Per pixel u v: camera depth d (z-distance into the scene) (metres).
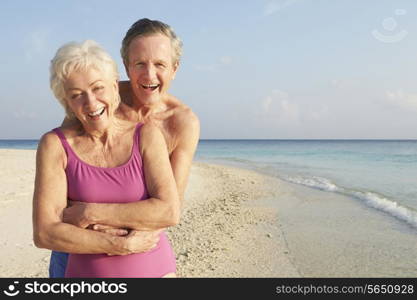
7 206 9.69
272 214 10.86
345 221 10.09
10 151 30.36
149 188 2.51
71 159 2.48
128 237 2.38
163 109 3.06
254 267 6.59
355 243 8.12
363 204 12.55
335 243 8.10
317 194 14.66
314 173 23.95
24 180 13.35
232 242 8.02
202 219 10.02
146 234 2.45
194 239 8.14
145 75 2.81
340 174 23.19
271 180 19.61
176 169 2.95
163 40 2.82
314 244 8.02
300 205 12.33
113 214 2.38
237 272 6.32
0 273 5.76
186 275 6.07
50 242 2.36
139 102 2.97
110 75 2.39
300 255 7.30
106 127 2.45
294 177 21.31
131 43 2.82
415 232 9.02
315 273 6.39
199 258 6.95
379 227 9.50
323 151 62.66
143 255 2.54
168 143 3.00
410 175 22.20
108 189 2.45
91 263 2.50
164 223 2.44
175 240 8.03
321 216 10.69
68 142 2.52
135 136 2.55
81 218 2.37
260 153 59.50
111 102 2.42
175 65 2.96
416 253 7.49
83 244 2.33
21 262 6.23
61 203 2.45
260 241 8.16
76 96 2.35
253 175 22.41
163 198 2.46
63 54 2.31
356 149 70.06
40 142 2.54
